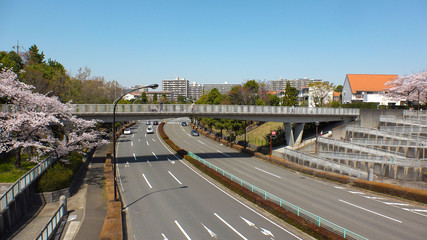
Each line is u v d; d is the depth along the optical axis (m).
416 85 51.19
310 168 33.78
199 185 26.44
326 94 69.69
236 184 24.86
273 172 32.31
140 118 33.06
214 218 18.64
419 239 15.69
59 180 21.81
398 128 41.78
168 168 33.09
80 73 71.62
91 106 30.41
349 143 37.84
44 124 22.70
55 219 16.17
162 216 18.92
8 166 23.78
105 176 29.03
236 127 49.94
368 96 68.00
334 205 21.36
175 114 33.72
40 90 42.88
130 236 15.93
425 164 28.19
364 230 16.80
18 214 18.02
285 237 15.91
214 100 69.69
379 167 31.95
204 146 50.50
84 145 28.84
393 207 21.05
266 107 38.19
